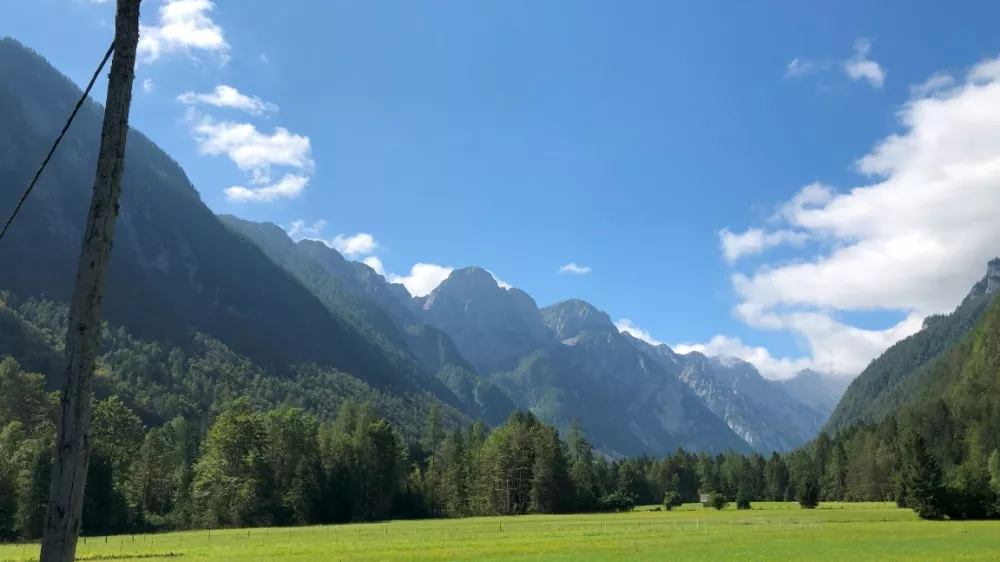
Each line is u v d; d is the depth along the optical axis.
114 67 10.71
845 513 121.75
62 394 9.70
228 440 119.25
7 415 121.50
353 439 144.12
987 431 172.25
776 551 54.69
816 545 59.97
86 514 92.31
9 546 66.94
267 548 59.78
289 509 119.25
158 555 54.50
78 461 9.61
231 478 114.44
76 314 9.89
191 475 125.38
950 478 108.06
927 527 82.81
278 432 135.62
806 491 149.12
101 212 10.20
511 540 67.44
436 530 87.12
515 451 151.50
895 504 156.50
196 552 56.50
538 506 146.75
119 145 10.51
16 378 130.38
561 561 47.75
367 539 71.19
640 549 57.06
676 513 135.88
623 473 193.75
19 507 85.00
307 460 129.38
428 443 191.25
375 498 140.62
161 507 121.69
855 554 52.12
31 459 91.88
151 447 121.56
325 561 48.50
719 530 80.19
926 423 193.50
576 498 153.62
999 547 57.12
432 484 153.62
